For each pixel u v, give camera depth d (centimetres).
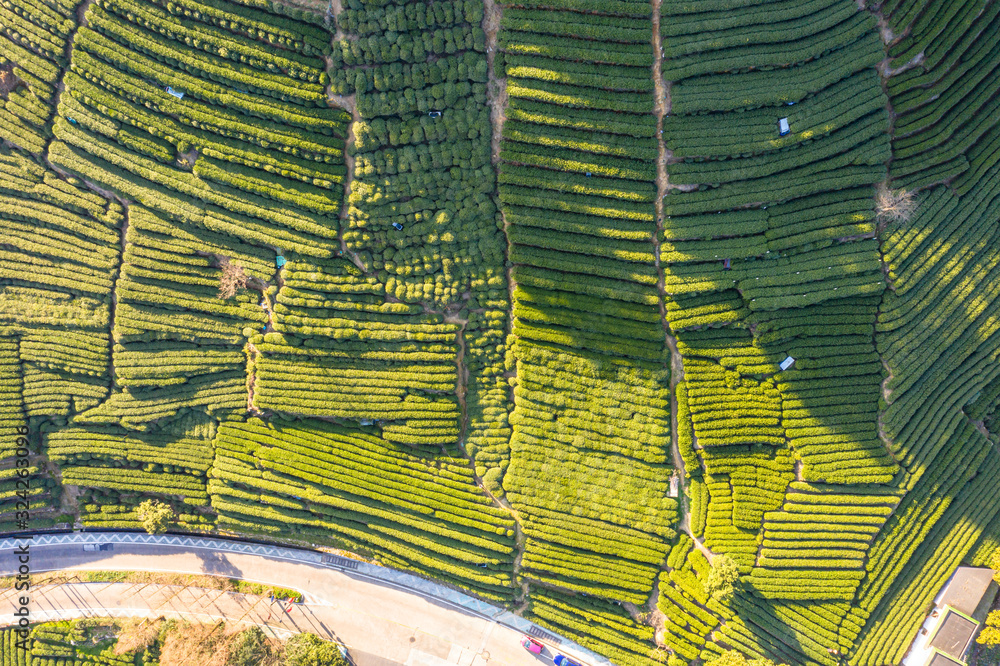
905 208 3662
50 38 3809
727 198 3659
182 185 3956
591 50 3516
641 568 4184
